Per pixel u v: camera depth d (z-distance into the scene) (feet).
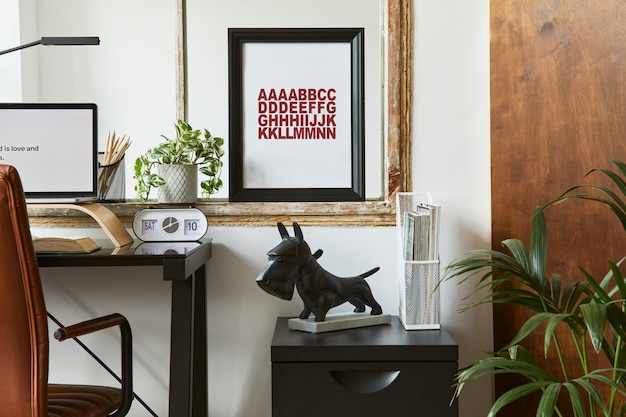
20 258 5.26
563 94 7.58
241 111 8.18
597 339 4.79
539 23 7.66
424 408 6.49
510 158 7.86
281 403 6.47
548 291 5.93
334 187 8.16
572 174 7.59
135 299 8.06
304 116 8.21
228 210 7.97
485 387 8.07
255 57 8.20
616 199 6.12
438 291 7.18
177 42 8.20
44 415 5.43
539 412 4.80
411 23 8.03
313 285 7.13
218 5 8.21
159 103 8.23
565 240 7.64
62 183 7.29
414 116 8.05
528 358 6.06
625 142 7.30
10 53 8.21
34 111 7.32
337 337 6.82
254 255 8.03
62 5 8.23
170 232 7.56
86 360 8.08
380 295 8.05
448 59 8.04
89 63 8.25
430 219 7.18
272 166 8.17
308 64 8.21
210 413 8.10
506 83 7.85
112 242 7.49
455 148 8.05
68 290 8.05
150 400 8.09
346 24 8.20
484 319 8.04
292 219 8.00
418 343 6.54
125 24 8.23
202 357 7.81
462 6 8.05
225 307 8.05
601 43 7.37
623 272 7.34
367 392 6.48
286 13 8.21
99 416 6.14
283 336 6.88
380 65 8.17
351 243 8.03
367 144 8.18
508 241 6.27
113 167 7.86
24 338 5.35
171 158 7.79
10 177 5.16
